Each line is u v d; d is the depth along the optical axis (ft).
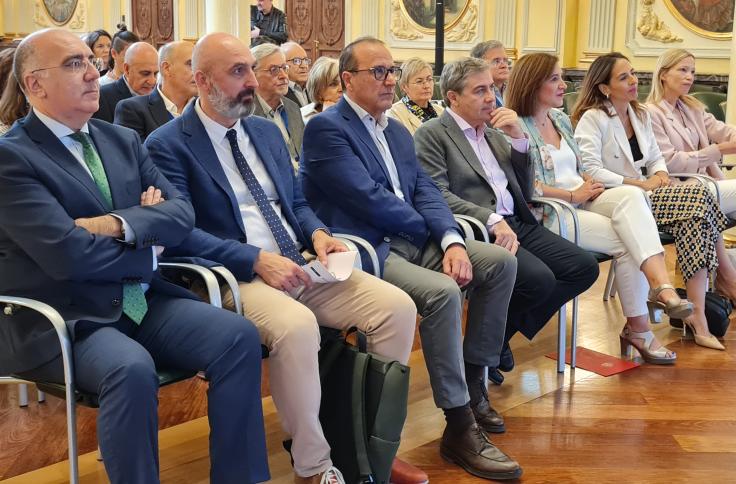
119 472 6.14
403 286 8.55
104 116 13.30
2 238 6.70
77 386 6.44
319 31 33.94
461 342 8.45
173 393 10.31
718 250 13.48
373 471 7.44
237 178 8.30
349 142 9.21
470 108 10.48
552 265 10.49
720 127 14.73
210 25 20.35
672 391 10.55
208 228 8.14
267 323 7.24
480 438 8.42
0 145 6.57
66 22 40.42
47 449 8.68
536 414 9.80
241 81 8.04
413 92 13.67
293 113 12.91
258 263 7.70
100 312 6.84
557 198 11.66
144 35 38.58
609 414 9.83
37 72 6.73
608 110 12.83
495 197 10.55
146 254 6.93
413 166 9.74
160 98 11.69
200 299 7.45
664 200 12.29
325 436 7.71
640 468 8.52
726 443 9.12
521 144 10.77
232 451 6.79
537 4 29.04
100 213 6.97
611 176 12.42
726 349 12.14
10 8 41.01
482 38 30.37
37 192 6.56
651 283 11.21
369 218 9.09
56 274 6.52
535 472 8.39
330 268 8.01
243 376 6.78
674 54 14.11
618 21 27.68
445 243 9.16
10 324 6.68
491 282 9.09
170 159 7.98
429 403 10.07
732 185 13.50
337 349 7.68
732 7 25.11
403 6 31.65
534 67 11.78
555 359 11.66
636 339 11.62
